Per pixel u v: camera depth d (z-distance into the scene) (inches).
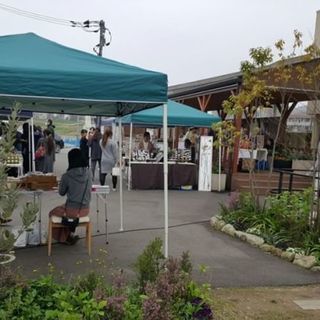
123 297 145.1
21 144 581.0
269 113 666.8
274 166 645.9
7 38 241.1
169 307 142.9
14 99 261.0
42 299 153.5
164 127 216.8
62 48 237.5
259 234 299.4
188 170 578.6
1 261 159.0
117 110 336.8
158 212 403.5
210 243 292.8
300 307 189.9
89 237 251.1
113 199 471.5
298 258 253.8
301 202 325.7
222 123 388.8
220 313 177.3
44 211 374.3
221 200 496.1
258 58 345.1
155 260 172.1
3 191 127.6
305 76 337.1
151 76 203.0
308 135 686.5
